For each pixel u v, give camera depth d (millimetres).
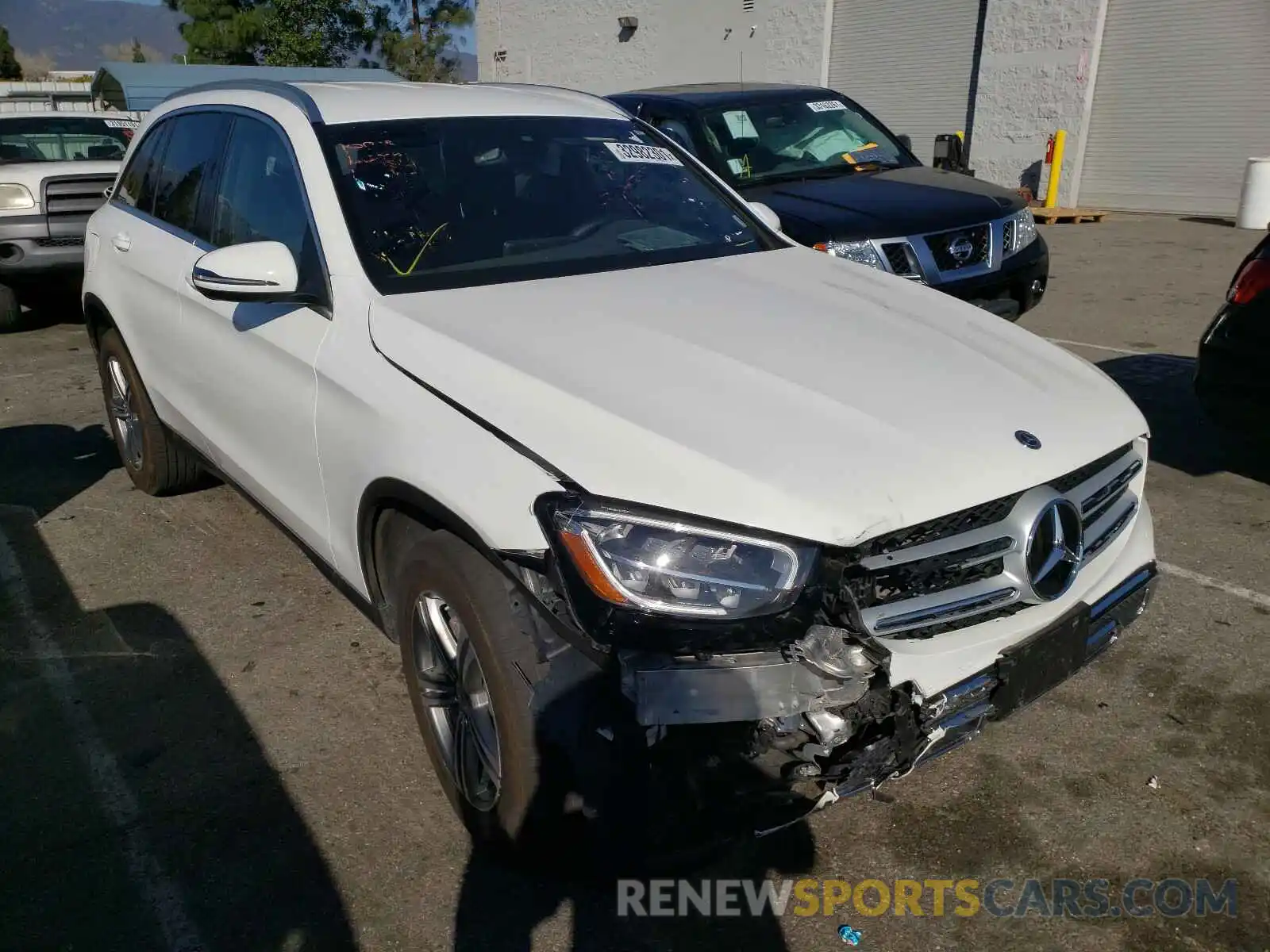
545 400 2369
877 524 2084
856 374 2557
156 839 2742
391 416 2615
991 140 16438
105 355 4871
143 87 22062
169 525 4668
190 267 3768
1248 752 3029
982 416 2436
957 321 3084
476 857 2666
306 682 3439
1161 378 6594
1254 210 13125
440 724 2758
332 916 2486
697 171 4023
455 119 3555
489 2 26469
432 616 2619
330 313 2959
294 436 3107
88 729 3209
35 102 25531
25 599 4012
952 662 2262
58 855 2689
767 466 2145
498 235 3254
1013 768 2980
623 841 2227
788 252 3693
